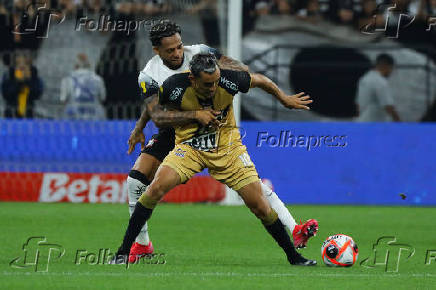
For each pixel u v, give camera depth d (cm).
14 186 3900
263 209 1844
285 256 2114
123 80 4203
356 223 3094
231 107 1841
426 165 3906
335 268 1853
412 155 3906
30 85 4191
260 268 1841
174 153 1841
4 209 3488
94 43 4238
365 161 3909
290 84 4375
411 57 4409
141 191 2003
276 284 1589
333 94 4375
